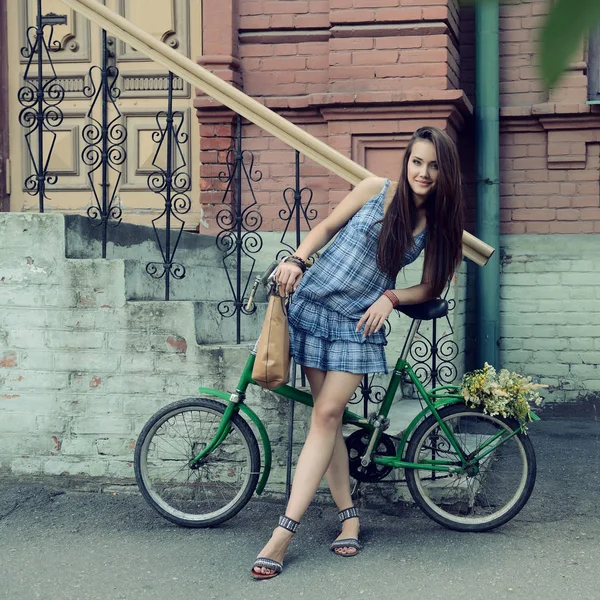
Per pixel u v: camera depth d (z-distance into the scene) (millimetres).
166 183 3701
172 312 3461
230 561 2746
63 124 5543
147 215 5453
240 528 3102
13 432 3598
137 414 3502
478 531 3029
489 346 5344
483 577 2576
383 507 3291
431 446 3109
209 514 3100
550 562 2707
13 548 2854
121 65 5484
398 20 4898
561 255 5371
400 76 4930
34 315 3549
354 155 4988
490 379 3031
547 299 5406
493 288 5332
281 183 5164
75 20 5512
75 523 3137
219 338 3812
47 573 2623
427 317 2943
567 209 5344
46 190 5551
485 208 5277
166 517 3113
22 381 3578
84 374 3531
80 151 5527
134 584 2535
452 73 5090
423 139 2668
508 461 3115
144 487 3135
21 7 5559
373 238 2758
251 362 3064
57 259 3518
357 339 2789
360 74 4984
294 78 5203
